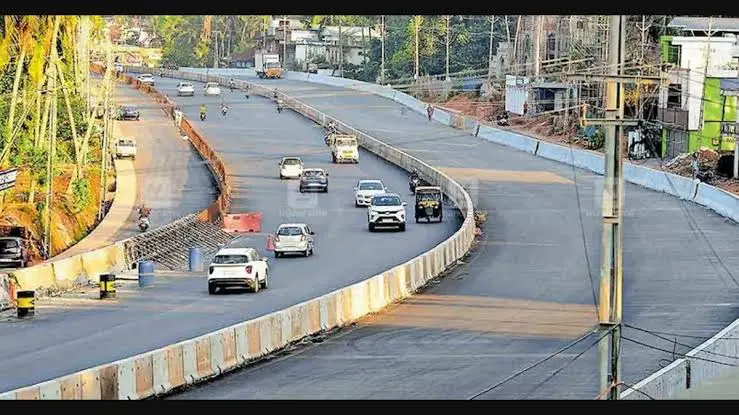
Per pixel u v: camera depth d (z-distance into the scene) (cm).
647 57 12175
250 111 18150
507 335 5372
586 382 4388
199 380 4391
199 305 6275
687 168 11131
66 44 12338
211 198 11569
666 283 6919
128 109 16888
